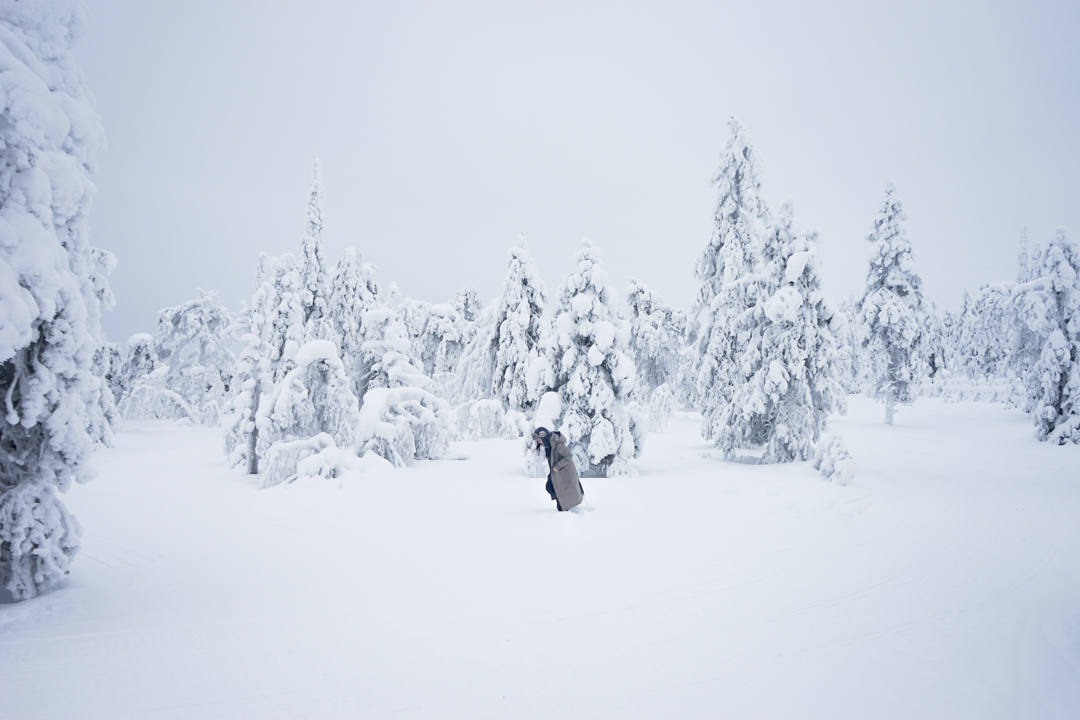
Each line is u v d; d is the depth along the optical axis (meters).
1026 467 15.38
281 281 19.77
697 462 17.31
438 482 13.49
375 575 6.34
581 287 15.21
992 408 37.84
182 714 3.42
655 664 4.11
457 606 5.33
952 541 7.79
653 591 5.71
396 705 3.53
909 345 29.33
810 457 16.53
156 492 13.17
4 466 5.88
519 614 5.11
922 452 18.88
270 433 16.31
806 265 16.64
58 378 5.80
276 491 12.98
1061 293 21.67
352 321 27.61
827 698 3.64
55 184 5.65
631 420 14.86
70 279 5.74
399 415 17.42
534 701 3.58
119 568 6.69
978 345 55.38
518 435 24.84
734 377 19.05
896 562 6.77
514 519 9.27
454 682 3.84
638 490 12.10
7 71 5.23
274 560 7.02
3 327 4.96
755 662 4.15
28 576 5.65
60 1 5.92
